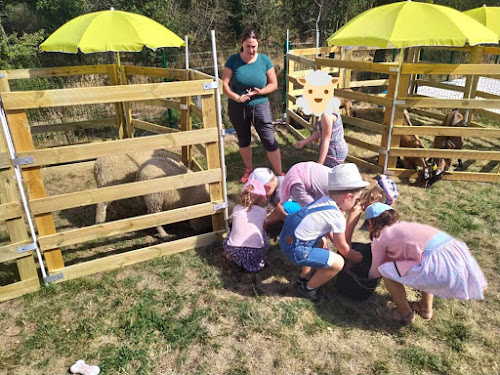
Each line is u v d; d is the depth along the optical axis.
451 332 3.08
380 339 3.03
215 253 4.09
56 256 3.61
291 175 3.91
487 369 2.76
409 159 5.82
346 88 8.64
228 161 6.67
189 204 4.38
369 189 3.73
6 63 8.93
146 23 5.47
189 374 2.77
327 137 4.38
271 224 4.11
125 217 4.85
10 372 2.79
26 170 3.27
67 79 9.64
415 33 4.89
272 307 3.35
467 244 4.18
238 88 4.99
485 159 5.47
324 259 3.15
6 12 10.46
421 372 2.75
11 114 3.09
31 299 3.46
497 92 11.06
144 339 3.05
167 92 3.55
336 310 3.33
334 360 2.85
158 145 3.65
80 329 3.14
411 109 9.27
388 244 3.00
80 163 6.28
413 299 3.42
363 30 5.22
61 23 10.51
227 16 14.46
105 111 8.79
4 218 3.25
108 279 3.70
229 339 3.04
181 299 3.45
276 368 2.80
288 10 16.17
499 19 7.36
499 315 3.23
